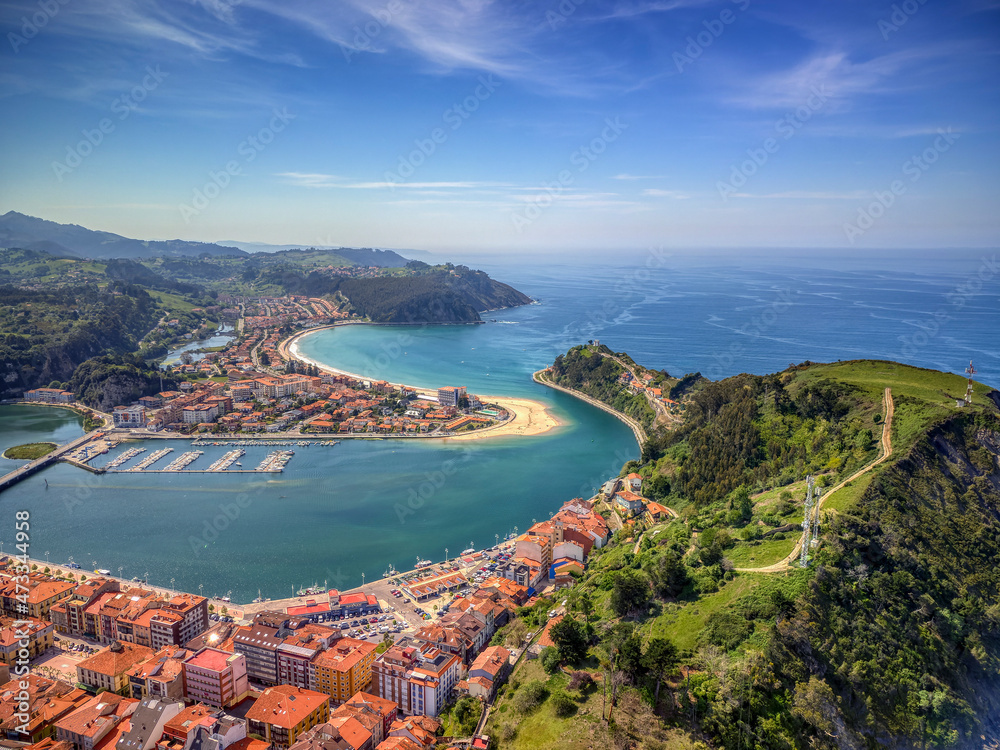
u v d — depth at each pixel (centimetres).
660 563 15450
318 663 15125
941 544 14912
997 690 12344
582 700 12225
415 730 13225
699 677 11338
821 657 11538
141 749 12131
